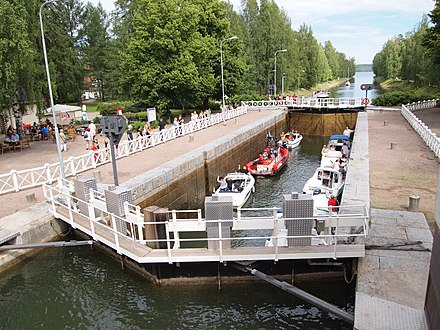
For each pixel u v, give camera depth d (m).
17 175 16.30
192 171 19.28
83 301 10.36
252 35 65.12
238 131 27.66
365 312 7.04
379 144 22.86
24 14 23.77
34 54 24.92
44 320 9.66
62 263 12.19
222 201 9.73
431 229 10.68
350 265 9.94
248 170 24.09
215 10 44.03
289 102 46.16
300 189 21.62
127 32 49.94
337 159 22.83
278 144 32.12
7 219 12.65
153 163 19.22
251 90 63.00
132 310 9.93
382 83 134.62
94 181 12.77
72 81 54.34
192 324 9.35
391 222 10.95
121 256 11.53
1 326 9.43
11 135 25.95
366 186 14.20
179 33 35.03
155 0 36.44
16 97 26.77
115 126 12.36
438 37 35.22
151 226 10.28
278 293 10.17
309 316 9.45
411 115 29.62
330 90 113.62
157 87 35.66
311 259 9.88
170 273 10.47
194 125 29.45
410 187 14.53
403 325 6.66
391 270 8.45
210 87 40.03
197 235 15.38
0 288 10.91
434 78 56.62
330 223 9.64
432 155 19.83
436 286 5.77
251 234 15.57
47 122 32.69
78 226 11.91
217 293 10.30
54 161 21.23
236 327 9.17
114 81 57.06
